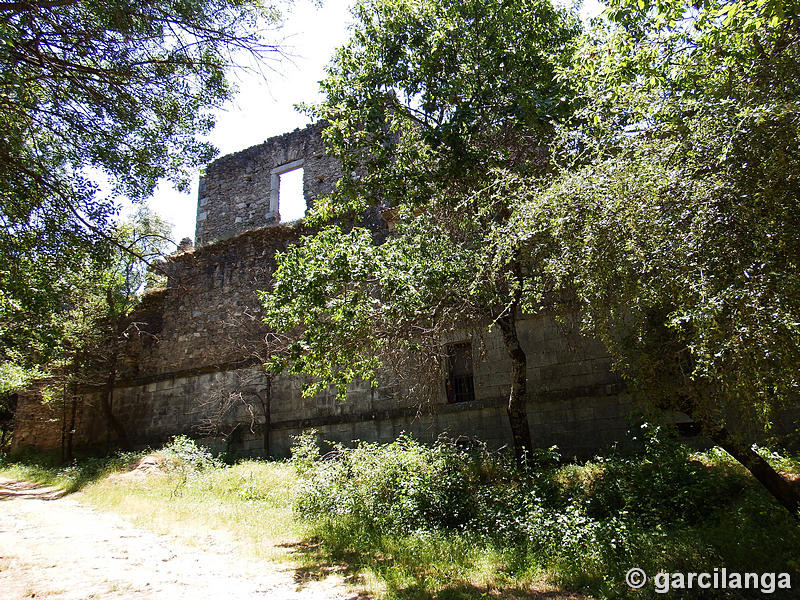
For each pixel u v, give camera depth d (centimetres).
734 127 446
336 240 978
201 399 1870
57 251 843
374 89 1085
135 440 1980
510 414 1069
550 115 962
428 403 1252
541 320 1305
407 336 1062
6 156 750
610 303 626
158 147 888
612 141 593
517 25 1045
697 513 750
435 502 889
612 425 1180
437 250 992
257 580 643
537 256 775
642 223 491
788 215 434
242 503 1118
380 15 1090
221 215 2261
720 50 584
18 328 973
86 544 816
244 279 1931
